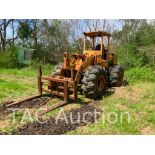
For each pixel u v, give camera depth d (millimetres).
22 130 7840
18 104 10078
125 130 7785
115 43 28984
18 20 29938
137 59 20203
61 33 32031
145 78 15680
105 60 12562
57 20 31672
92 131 7762
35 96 10797
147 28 26703
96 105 10188
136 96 11258
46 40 31516
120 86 13133
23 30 29703
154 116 8727
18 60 26062
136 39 25625
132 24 27984
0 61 24984
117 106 9938
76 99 10344
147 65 19859
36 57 29688
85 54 12125
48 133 7625
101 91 11156
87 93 10758
